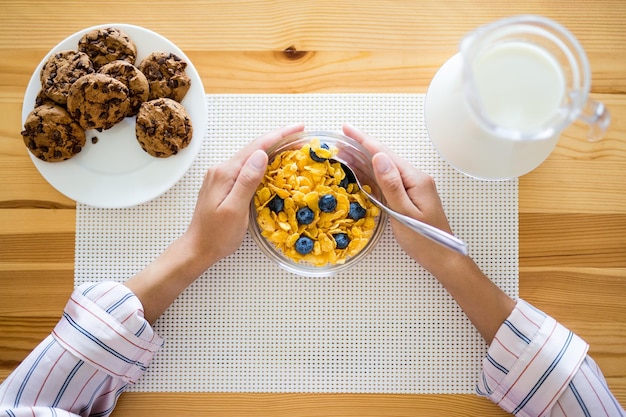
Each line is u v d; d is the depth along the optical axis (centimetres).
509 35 72
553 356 79
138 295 81
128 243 84
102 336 79
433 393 83
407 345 84
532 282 85
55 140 80
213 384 83
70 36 82
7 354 84
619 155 85
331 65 85
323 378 83
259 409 83
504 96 73
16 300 84
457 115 75
